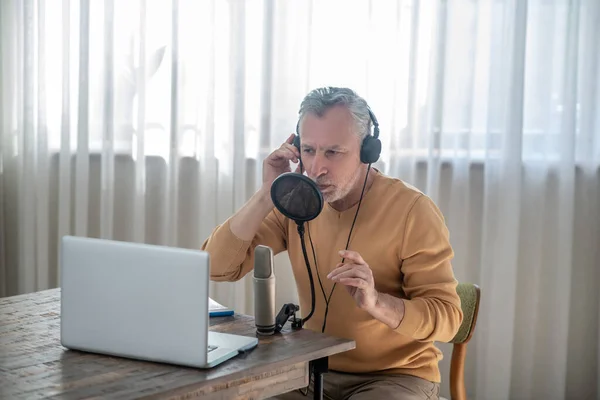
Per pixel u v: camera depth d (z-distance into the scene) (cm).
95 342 142
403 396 172
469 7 268
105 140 304
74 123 314
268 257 156
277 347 149
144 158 305
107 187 306
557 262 272
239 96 290
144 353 138
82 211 311
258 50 292
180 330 135
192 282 134
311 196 168
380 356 183
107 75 302
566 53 265
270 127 289
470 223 279
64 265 144
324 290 187
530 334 276
